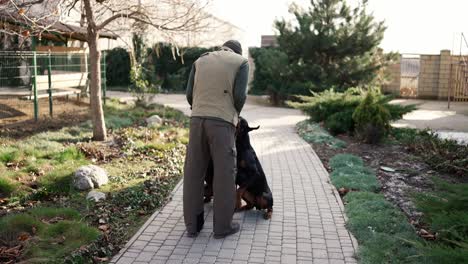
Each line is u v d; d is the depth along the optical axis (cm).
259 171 533
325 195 627
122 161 783
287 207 577
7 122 1034
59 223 464
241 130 524
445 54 2236
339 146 972
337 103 1203
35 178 643
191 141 476
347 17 1862
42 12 835
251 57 2350
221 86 467
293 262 422
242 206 563
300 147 973
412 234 469
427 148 888
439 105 2039
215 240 471
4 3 664
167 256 431
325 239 475
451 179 719
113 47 2514
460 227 400
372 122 1010
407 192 570
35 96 1071
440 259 353
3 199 563
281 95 1908
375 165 807
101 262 414
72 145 836
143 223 513
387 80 2017
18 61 1143
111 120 1143
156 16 913
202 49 2325
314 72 1862
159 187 635
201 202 481
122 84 2416
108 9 951
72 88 1431
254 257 432
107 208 545
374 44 1850
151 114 1329
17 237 441
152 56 2259
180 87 2373
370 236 472
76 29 1277
